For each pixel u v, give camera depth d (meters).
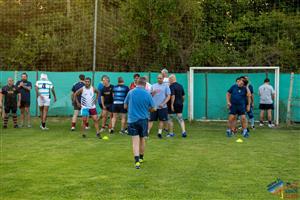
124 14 21.22
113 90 13.41
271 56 21.67
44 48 22.98
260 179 7.04
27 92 15.03
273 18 22.20
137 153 8.00
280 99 17.36
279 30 22.23
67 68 22.70
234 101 12.70
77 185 6.65
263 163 8.43
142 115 8.09
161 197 5.98
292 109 17.05
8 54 23.88
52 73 19.09
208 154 9.49
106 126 15.30
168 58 21.27
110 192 6.25
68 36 23.14
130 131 8.09
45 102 14.33
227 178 7.12
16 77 19.17
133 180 6.97
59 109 19.06
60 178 7.11
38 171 7.65
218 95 18.12
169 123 12.84
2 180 6.98
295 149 10.27
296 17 22.22
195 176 7.26
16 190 6.37
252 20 22.52
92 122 16.64
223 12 22.97
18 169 7.82
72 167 8.00
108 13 22.03
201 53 20.88
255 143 11.33
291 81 16.33
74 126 14.16
